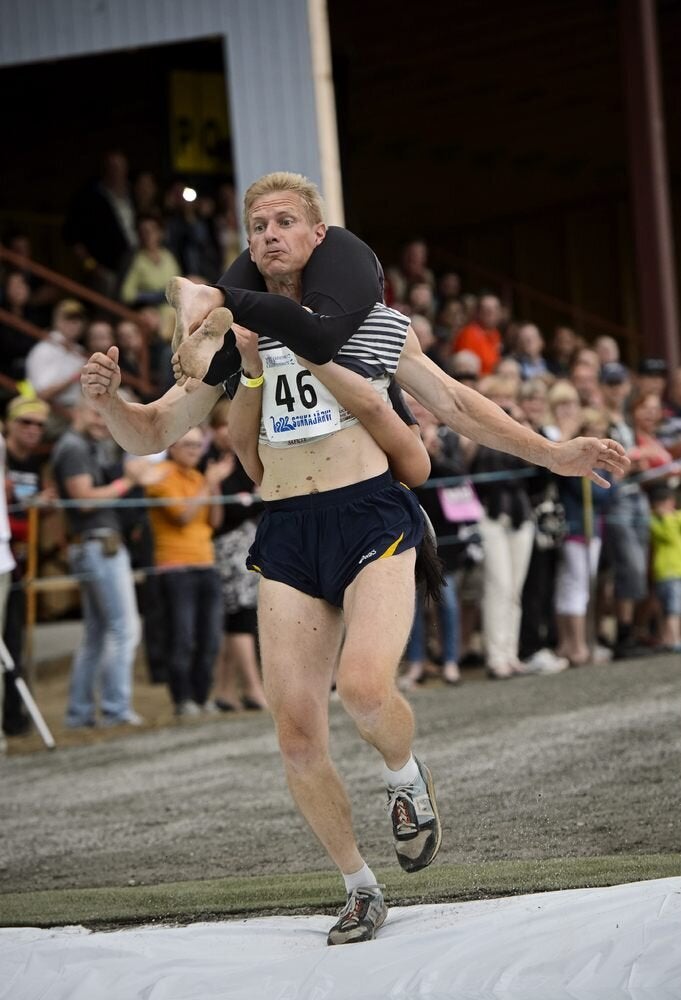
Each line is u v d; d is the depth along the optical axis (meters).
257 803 15.44
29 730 23.36
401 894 10.39
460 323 35.72
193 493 23.47
